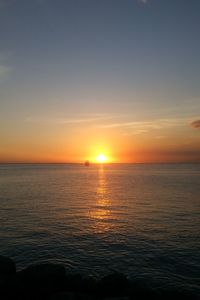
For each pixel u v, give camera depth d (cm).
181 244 2498
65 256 2220
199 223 3319
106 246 2458
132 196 5822
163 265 2030
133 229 3056
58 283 1484
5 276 1461
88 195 6034
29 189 7275
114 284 1481
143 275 1870
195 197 5541
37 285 1458
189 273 1894
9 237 2719
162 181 9962
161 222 3384
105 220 3516
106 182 9725
